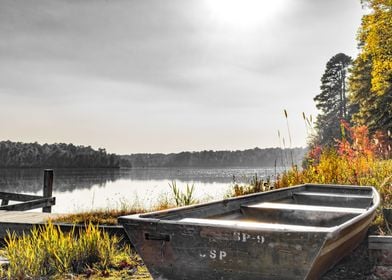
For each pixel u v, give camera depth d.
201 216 5.51
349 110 62.09
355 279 5.29
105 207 11.25
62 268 6.15
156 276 4.34
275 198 7.75
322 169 10.60
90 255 6.56
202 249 4.06
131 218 4.29
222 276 4.07
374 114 35.34
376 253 5.62
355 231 4.63
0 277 5.70
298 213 6.11
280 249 3.76
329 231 3.57
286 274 3.81
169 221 4.14
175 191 10.12
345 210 5.73
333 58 69.75
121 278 5.82
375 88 34.03
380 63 32.44
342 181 10.04
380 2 31.20
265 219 6.23
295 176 10.77
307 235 3.61
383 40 32.00
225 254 3.98
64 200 33.69
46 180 15.47
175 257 4.20
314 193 8.48
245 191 10.73
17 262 5.95
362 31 32.88
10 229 8.37
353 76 46.88
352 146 11.16
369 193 8.48
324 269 4.38
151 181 86.38
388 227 6.55
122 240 7.71
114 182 81.44
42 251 6.27
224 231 3.93
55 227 8.07
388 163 10.62
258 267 3.89
